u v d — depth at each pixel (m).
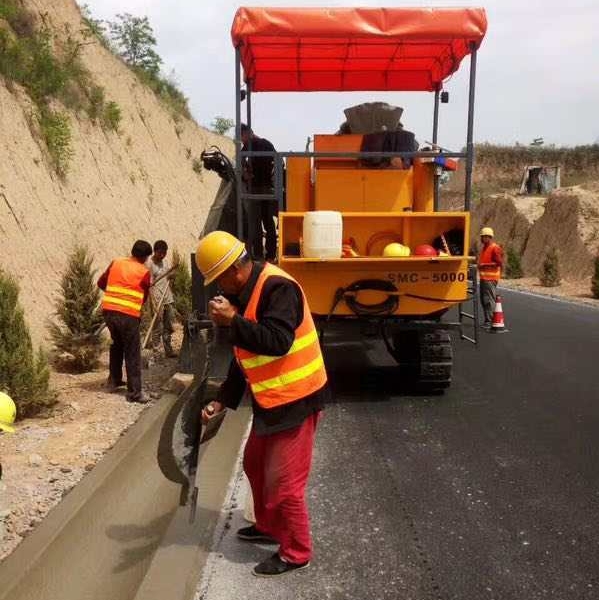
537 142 54.00
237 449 5.50
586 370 8.66
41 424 6.01
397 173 7.25
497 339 11.23
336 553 3.86
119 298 6.71
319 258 6.56
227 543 3.95
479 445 5.71
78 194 13.30
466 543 3.98
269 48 8.30
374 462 5.31
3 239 9.80
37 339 9.12
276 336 3.30
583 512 4.39
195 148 26.08
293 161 7.40
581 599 3.40
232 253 3.37
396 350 8.02
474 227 41.56
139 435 5.67
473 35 6.64
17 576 3.53
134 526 4.18
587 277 25.56
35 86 12.99
